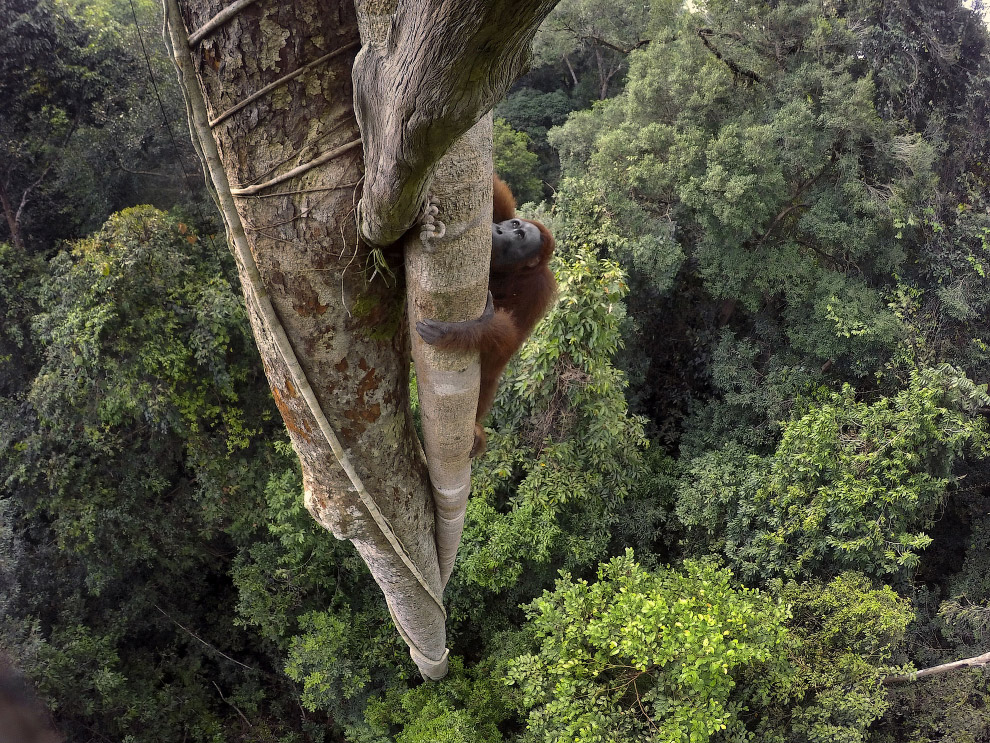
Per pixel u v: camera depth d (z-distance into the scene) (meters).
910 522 10.91
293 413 3.06
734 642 7.27
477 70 1.51
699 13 13.20
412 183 1.95
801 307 13.35
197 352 10.95
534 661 8.30
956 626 11.12
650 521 11.84
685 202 12.72
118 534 11.62
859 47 12.91
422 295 2.56
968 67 13.73
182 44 2.03
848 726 8.62
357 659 10.91
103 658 11.12
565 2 17.64
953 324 13.02
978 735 9.30
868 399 12.96
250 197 2.27
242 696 12.80
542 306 3.47
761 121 12.91
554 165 21.36
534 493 10.30
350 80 2.08
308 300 2.52
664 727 7.25
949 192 13.55
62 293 10.60
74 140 12.76
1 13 11.71
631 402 14.74
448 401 2.99
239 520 11.91
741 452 12.73
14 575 10.75
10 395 11.79
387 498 3.46
